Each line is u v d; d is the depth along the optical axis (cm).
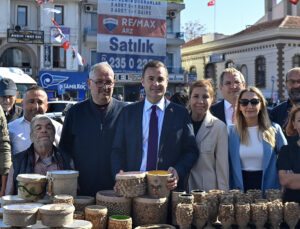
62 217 231
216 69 3403
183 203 273
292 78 468
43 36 2492
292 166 329
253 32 3016
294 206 269
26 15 2514
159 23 2772
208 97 372
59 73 2528
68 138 369
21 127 411
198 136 372
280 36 2845
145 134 331
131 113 340
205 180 365
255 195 299
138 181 272
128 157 331
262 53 2970
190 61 3725
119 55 2677
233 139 378
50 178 273
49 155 339
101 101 357
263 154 365
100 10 2623
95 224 256
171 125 329
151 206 268
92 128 357
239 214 266
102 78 352
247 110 363
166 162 323
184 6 2933
